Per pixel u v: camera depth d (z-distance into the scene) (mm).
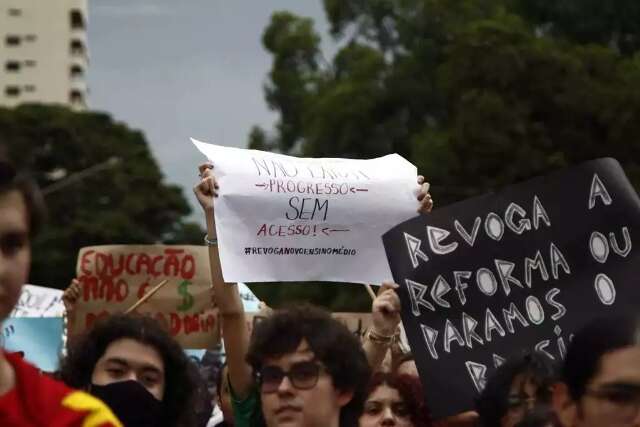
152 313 8656
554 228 6688
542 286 6645
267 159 7336
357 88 38250
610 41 40844
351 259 7348
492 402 5648
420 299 6586
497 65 31688
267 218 7234
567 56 32094
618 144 32250
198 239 55719
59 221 54031
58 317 9367
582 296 6633
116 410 5867
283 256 7230
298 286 34938
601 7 40250
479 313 6586
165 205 55531
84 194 55125
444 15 38469
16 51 106000
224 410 7543
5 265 3373
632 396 4039
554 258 6668
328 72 42719
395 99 38125
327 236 7320
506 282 6625
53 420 3482
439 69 33531
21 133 56062
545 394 5609
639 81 32438
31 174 3496
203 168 7250
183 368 6047
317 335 5547
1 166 3387
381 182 7402
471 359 6531
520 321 6594
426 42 38281
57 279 51375
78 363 6027
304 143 39062
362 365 5621
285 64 43469
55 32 106125
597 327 4102
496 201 6684
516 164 31656
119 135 57375
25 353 9297
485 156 31562
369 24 41250
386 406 6621
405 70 38094
